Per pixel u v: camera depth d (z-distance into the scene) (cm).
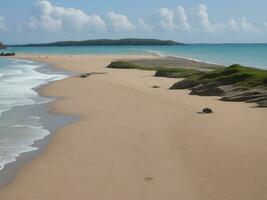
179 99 3669
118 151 2061
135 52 18825
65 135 2433
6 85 4912
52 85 4884
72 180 1681
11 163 1934
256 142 2158
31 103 3600
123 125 2647
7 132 2536
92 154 2027
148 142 2208
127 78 5731
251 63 9456
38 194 1552
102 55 14400
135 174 1728
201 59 11675
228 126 2533
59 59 11588
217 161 1869
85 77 5872
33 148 2184
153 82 5178
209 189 1557
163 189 1566
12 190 1600
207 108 3022
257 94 3478
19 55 14962
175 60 10306
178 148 2083
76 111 3200
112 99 3741
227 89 3875
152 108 3234
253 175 1688
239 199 1465
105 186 1608
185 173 1728
